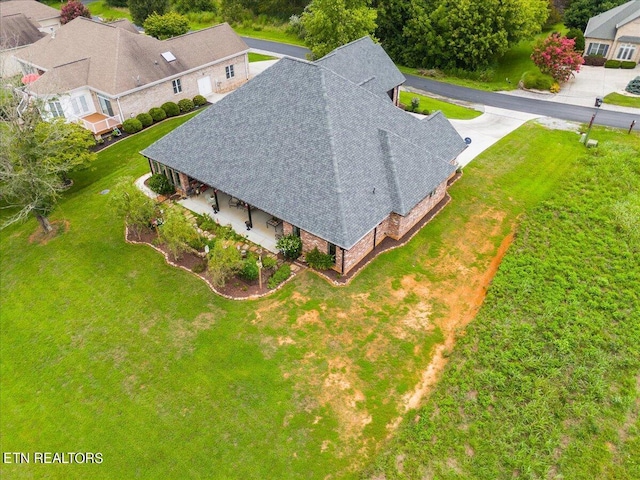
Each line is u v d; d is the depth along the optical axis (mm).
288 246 24266
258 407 18078
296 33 68062
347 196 22953
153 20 52594
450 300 22531
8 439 18109
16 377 20391
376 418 17500
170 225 24219
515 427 16984
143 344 21000
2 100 26203
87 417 18406
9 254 27719
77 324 22375
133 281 24484
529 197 30188
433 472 15797
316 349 20125
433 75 56875
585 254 25156
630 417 17438
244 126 27203
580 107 43969
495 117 42344
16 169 25875
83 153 30750
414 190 25547
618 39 53906
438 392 18234
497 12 53656
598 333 20688
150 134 39250
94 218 29641
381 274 23938
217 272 22391
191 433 17438
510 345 20062
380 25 61969
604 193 30078
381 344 20297
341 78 26781
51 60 42781
